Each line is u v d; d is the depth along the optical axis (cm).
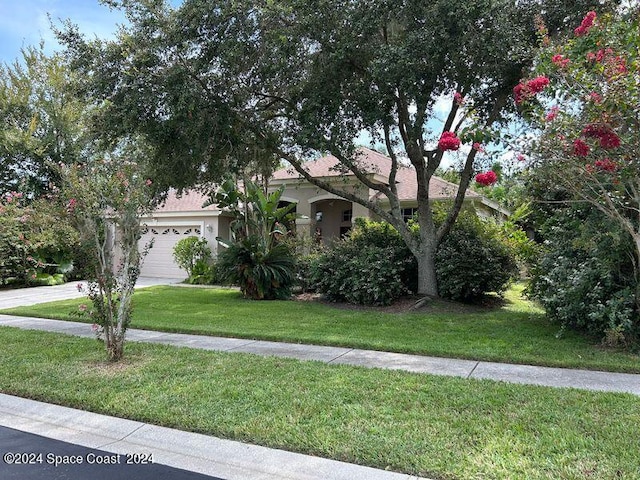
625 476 299
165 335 778
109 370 559
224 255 1291
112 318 602
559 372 548
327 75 948
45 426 419
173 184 1116
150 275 2147
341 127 975
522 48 801
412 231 1228
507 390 471
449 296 1134
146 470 335
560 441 350
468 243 1118
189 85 935
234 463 341
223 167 1142
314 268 1215
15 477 326
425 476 310
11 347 682
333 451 344
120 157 689
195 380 514
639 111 443
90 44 972
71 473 331
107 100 1005
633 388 485
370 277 1098
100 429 407
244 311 1037
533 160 526
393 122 1036
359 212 1689
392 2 845
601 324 684
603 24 514
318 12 877
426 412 413
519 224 1372
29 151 1967
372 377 518
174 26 910
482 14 800
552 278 738
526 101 538
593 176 503
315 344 705
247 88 1013
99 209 593
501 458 325
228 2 878
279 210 1395
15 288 1686
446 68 887
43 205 622
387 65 841
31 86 2062
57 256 1878
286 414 414
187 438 381
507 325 847
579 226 704
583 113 484
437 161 1152
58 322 917
